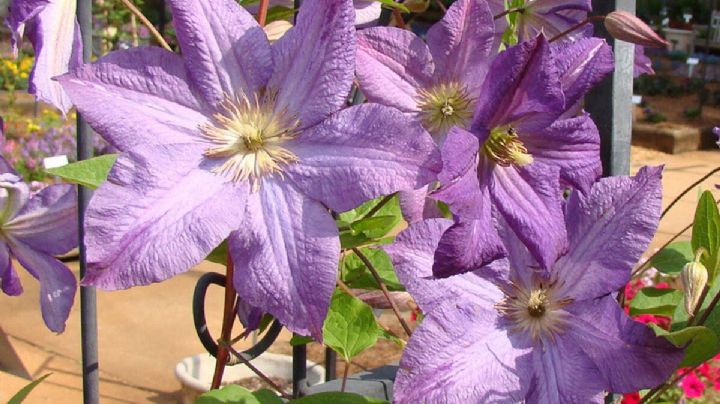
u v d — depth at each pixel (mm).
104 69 392
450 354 411
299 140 401
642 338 420
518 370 423
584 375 429
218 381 481
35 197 514
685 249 578
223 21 409
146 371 1557
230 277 462
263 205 393
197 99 407
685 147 4223
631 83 532
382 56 457
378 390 639
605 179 438
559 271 440
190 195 387
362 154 386
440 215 475
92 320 565
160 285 1979
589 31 573
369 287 541
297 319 375
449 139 375
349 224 496
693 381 1098
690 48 6332
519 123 412
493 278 435
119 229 369
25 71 3684
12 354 1562
